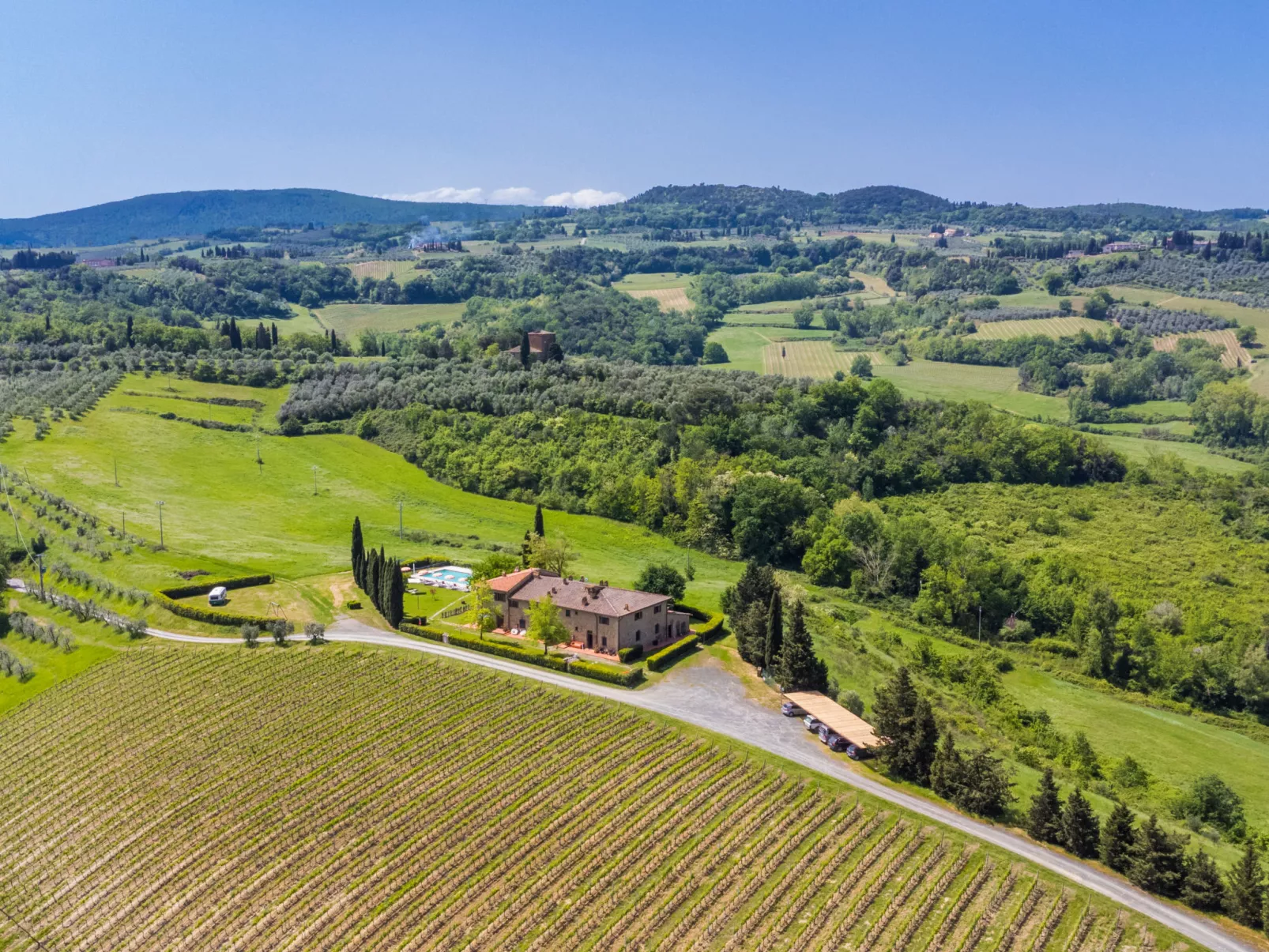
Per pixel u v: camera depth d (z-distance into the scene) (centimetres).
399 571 14162
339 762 10681
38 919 8725
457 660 12988
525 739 11006
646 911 8412
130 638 13800
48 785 10550
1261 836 10719
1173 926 8225
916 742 10131
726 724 11331
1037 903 8512
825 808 9700
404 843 9381
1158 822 10556
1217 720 13950
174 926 8512
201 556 16888
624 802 9856
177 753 10950
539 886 8712
